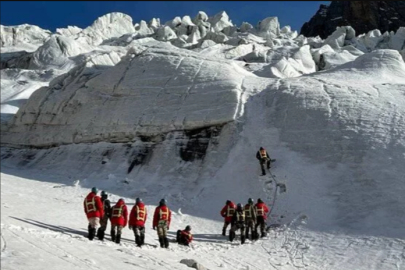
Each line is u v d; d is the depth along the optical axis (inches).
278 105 1055.6
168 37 3619.6
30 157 1338.6
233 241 693.9
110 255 446.6
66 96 1393.9
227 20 4082.2
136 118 1168.8
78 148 1242.6
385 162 799.1
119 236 548.1
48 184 1021.8
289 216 762.8
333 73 1310.3
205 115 1086.4
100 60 1680.6
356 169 810.8
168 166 1045.8
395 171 772.0
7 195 810.8
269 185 855.1
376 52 1386.6
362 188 764.0
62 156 1251.2
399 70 1315.2
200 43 3073.3
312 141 918.4
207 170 984.9
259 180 877.2
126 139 1173.1
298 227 717.9
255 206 711.1
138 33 4079.7
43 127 1386.6
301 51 2132.1
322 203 761.0
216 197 889.5
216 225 779.4
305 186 815.1
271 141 964.0
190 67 1259.2
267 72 1685.5
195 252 600.4
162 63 1293.1
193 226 773.3
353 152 850.1
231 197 872.3
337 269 555.8
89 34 4089.6
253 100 1111.6
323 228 696.4
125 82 1278.3
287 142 944.3
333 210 737.6
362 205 727.1
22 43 3814.0
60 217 676.1
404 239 615.5
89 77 1444.4
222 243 680.4
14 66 2933.1
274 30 3654.0
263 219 706.2
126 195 949.2
